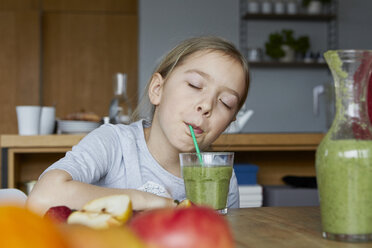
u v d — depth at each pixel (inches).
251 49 189.6
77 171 36.9
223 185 32.6
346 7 200.8
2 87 187.3
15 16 189.0
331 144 23.3
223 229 14.0
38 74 188.9
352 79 23.5
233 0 196.4
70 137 72.7
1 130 186.7
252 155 90.1
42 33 192.7
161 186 45.8
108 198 20.2
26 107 73.0
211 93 39.8
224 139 74.5
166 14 194.7
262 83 197.8
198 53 41.3
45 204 31.8
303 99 199.3
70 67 193.2
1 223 9.9
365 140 22.9
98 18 194.9
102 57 194.4
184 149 40.4
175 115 40.3
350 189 22.5
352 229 22.4
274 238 23.1
